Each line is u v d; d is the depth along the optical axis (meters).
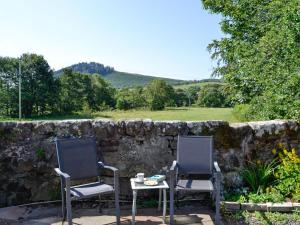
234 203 4.61
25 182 5.04
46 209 4.80
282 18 8.55
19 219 4.42
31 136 5.09
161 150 5.20
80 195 3.89
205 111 37.41
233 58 12.27
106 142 5.18
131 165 5.18
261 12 11.77
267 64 8.91
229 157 5.31
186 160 4.73
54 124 5.14
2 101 45.69
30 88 47.53
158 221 4.36
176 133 5.21
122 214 4.62
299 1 7.67
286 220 4.34
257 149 5.42
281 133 5.47
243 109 10.88
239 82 10.41
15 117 44.97
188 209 4.80
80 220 4.39
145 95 47.41
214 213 4.62
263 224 4.26
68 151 4.43
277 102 7.40
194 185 4.32
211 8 13.78
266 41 9.24
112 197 5.09
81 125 5.17
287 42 7.79
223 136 5.30
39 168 5.05
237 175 5.29
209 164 4.70
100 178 4.98
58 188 5.05
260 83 8.98
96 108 47.66
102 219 4.43
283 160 5.16
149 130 5.20
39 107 48.53
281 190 4.91
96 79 51.78
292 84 7.02
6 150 5.04
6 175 5.01
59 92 49.88
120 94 49.25
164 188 4.18
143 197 5.14
